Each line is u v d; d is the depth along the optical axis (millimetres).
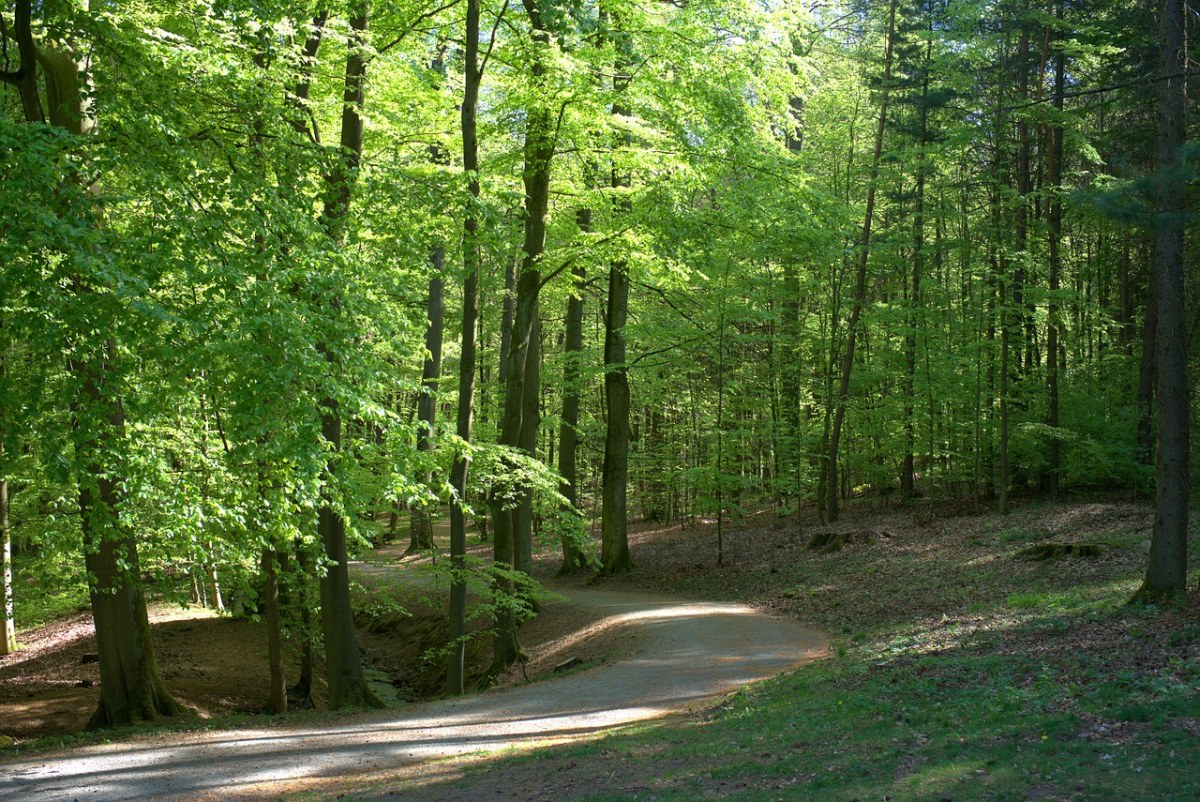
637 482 38625
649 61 16547
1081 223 25266
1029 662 10352
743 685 13195
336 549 15422
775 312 26828
